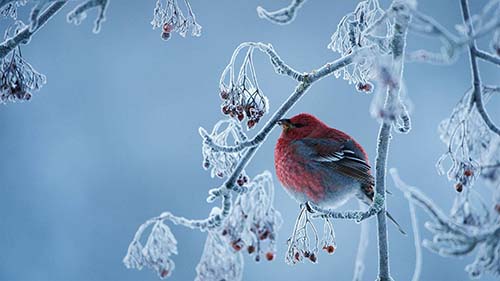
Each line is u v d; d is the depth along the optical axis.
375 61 5.69
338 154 8.31
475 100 6.51
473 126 6.54
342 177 8.29
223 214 6.72
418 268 6.73
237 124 6.99
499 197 6.36
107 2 5.59
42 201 13.60
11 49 6.61
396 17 5.62
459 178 6.51
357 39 7.20
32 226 13.35
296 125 8.52
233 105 6.80
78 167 13.93
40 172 13.84
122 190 13.88
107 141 14.30
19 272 12.95
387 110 5.39
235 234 6.70
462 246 5.71
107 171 13.97
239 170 6.72
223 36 15.35
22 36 6.61
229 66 6.82
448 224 5.77
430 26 5.27
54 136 14.16
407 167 13.66
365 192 8.36
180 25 7.03
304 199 8.47
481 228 6.00
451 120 6.62
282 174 8.54
